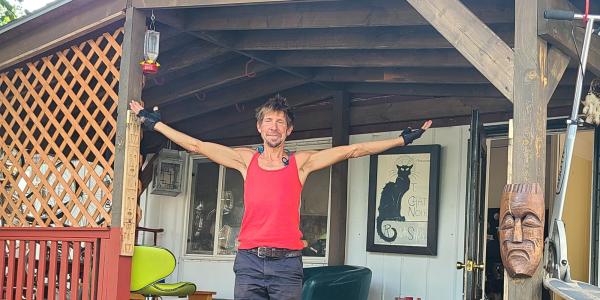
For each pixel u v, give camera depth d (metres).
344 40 4.70
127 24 4.26
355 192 6.34
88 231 4.23
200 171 7.78
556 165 6.93
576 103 3.23
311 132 6.74
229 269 7.27
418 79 5.29
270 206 3.45
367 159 6.30
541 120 3.04
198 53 5.21
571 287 2.89
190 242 7.72
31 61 5.07
